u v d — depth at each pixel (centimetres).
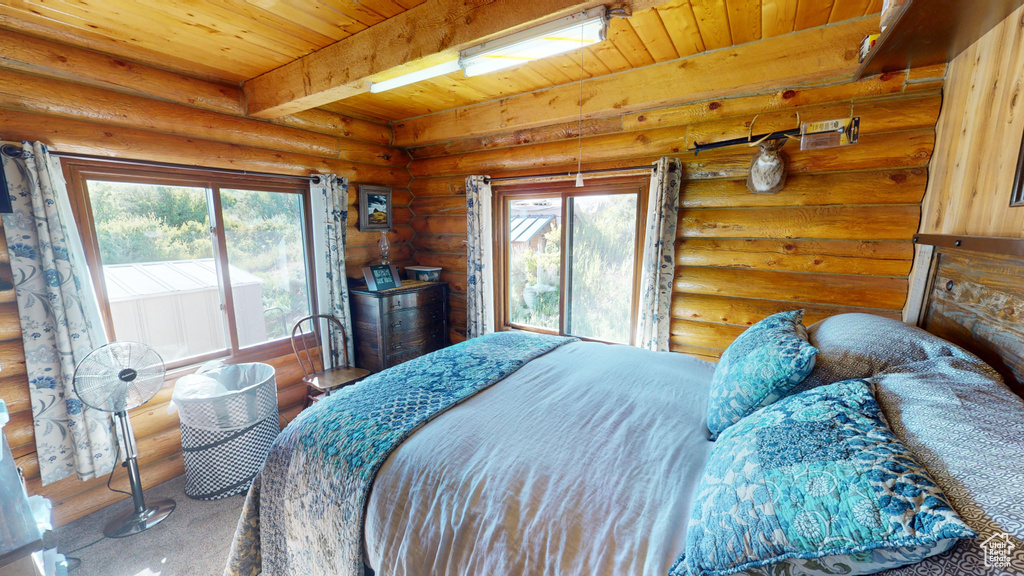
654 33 205
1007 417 82
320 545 126
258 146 287
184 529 212
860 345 124
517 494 106
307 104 244
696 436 132
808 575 68
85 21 186
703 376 185
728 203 257
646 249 273
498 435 132
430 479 115
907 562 61
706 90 230
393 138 375
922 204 207
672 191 265
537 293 363
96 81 215
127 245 238
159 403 250
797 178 235
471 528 102
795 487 74
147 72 229
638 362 201
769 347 128
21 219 194
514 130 337
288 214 317
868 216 219
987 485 65
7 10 175
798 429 89
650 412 147
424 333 370
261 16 182
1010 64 129
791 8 182
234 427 234
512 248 371
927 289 172
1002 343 113
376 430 136
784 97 233
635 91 251
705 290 271
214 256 276
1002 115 132
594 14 146
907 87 202
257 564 157
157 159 238
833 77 214
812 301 239
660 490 104
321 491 129
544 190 338
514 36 163
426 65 192
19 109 196
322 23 189
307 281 332
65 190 204
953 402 91
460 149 369
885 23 147
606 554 88
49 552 142
